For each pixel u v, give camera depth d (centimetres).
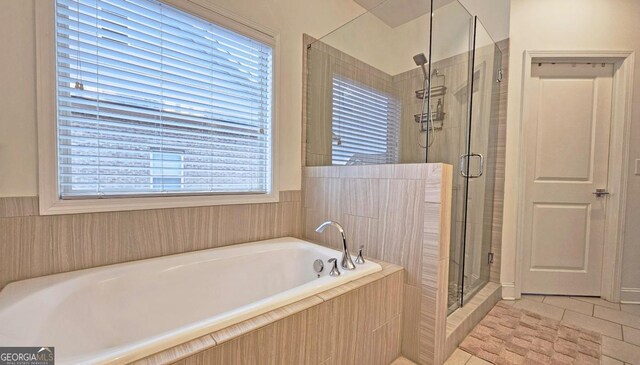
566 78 239
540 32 233
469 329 180
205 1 174
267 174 216
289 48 222
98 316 127
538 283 246
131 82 152
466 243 196
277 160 217
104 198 144
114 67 146
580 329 185
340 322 122
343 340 124
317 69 235
